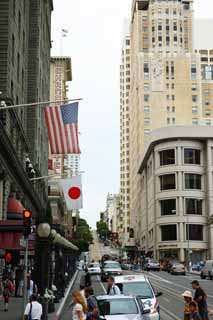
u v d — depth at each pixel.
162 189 114.31
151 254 122.38
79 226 193.88
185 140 113.44
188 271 91.38
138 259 129.12
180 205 110.94
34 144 61.72
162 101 157.38
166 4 167.75
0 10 41.91
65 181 44.25
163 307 30.56
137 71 164.75
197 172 112.88
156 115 156.62
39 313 16.20
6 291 27.44
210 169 112.00
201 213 112.12
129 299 17.02
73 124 32.19
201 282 57.06
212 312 18.86
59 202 113.44
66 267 51.62
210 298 37.00
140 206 155.38
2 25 41.69
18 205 41.31
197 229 111.00
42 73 71.00
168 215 112.12
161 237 113.12
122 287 21.66
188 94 158.25
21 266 35.94
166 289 45.59
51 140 32.03
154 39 166.25
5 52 41.41
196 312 15.28
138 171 153.25
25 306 18.09
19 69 50.41
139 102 159.12
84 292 15.72
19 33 50.31
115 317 15.89
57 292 32.34
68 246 41.44
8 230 25.83
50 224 25.12
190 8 170.50
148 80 158.50
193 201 111.81
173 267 76.75
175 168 112.44
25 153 53.69
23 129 50.38
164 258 105.69
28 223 18.38
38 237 24.64
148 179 132.62
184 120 156.62
